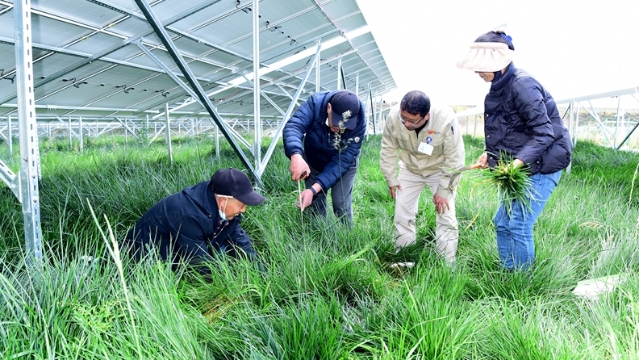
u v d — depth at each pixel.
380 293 2.63
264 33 6.56
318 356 1.95
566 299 2.54
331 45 8.82
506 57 2.66
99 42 4.88
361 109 3.59
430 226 3.94
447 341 1.95
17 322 1.74
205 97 4.14
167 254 2.91
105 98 7.52
